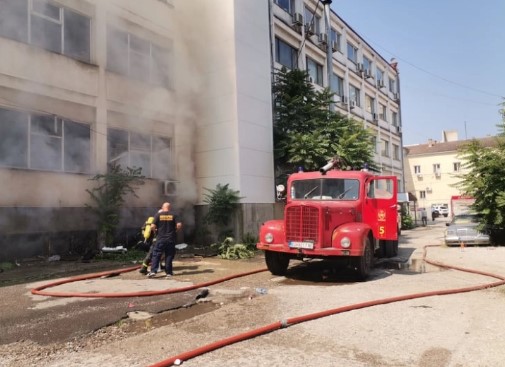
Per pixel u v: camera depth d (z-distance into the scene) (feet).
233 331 14.88
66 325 15.56
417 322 15.69
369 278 26.61
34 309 17.85
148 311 17.72
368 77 94.79
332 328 15.02
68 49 34.45
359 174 29.22
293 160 46.19
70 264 30.50
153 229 26.63
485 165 46.06
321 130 48.19
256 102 44.88
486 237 45.24
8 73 29.63
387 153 107.76
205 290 21.88
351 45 88.53
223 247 38.01
